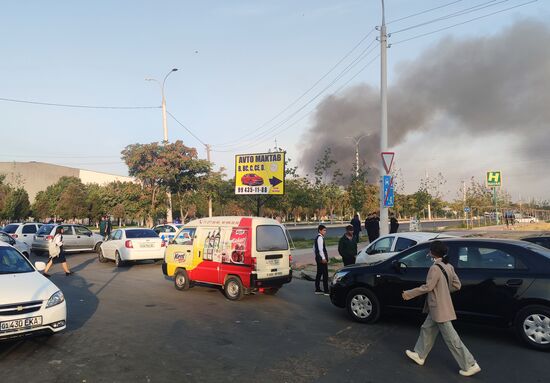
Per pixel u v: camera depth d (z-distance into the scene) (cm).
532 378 533
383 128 1530
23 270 728
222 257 1074
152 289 1189
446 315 554
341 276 850
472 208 5609
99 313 884
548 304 640
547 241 1225
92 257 2041
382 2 1568
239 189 2275
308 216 7850
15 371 546
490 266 698
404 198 5819
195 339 697
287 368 565
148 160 3412
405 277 769
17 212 6562
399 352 637
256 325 796
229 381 518
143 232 1734
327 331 754
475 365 543
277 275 1068
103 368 558
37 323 623
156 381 515
